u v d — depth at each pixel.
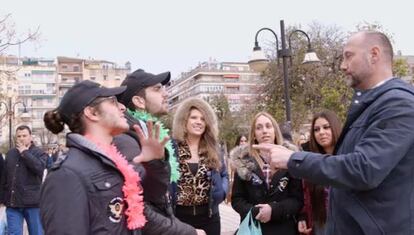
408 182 2.61
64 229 2.30
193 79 98.81
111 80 102.75
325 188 4.38
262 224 4.37
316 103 22.73
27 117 31.27
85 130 2.67
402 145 2.51
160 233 2.98
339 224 2.80
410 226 2.57
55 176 2.40
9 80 25.16
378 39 2.80
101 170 2.49
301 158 2.69
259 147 2.89
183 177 4.45
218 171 4.62
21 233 7.42
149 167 2.95
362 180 2.49
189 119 4.61
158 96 3.85
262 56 12.18
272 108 23.34
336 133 4.77
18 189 7.31
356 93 2.90
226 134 34.38
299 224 4.51
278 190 4.42
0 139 42.12
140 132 2.82
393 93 2.63
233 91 91.25
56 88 100.12
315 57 13.48
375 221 2.60
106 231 2.44
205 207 4.52
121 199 2.53
